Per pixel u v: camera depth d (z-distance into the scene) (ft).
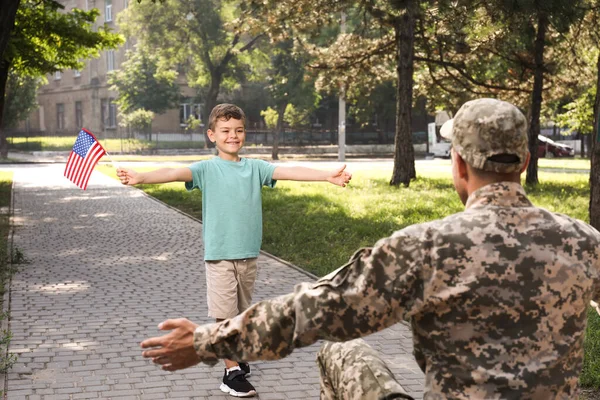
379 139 222.07
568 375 7.18
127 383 18.31
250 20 78.43
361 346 9.02
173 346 7.63
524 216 7.25
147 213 59.00
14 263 35.27
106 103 233.96
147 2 167.73
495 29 65.87
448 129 7.83
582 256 7.27
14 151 201.77
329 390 9.25
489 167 7.25
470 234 7.11
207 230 16.55
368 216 52.65
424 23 79.51
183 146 210.79
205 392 17.75
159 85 198.90
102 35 82.64
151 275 32.63
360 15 79.51
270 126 188.03
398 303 7.10
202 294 28.81
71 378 18.62
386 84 194.70
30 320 24.43
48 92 258.16
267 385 18.39
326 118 234.79
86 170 20.86
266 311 7.44
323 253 38.27
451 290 6.99
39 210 61.00
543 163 138.62
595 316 23.76
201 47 173.99
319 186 81.87
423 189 75.31
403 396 8.08
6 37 50.39
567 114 110.32
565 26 59.57
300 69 173.99
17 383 18.16
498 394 6.95
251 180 16.60
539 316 7.04
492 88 85.35
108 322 24.27
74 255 38.17
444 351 7.12
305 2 75.36
